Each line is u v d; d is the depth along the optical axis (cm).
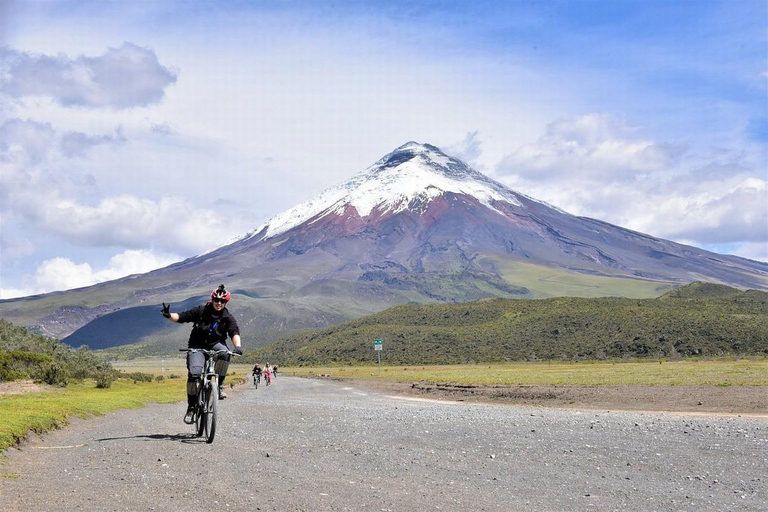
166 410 2581
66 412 2000
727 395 3378
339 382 7988
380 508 852
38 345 4828
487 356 14938
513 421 2341
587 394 3934
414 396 4741
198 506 820
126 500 847
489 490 1010
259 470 1098
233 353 1337
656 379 4912
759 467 1273
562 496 979
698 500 962
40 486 936
